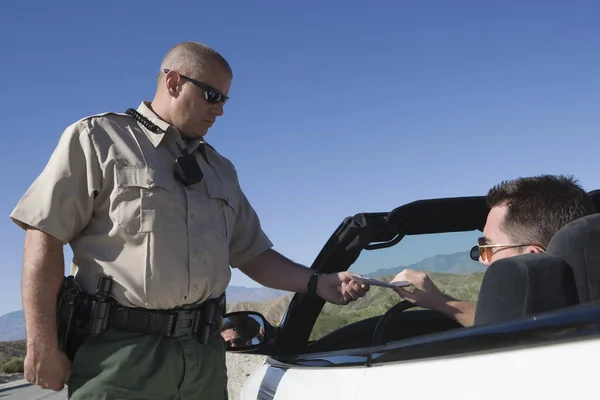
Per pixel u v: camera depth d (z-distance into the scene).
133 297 2.69
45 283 2.65
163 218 2.77
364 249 2.95
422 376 1.62
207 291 2.86
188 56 2.97
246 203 3.37
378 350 2.01
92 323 2.67
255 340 3.03
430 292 2.62
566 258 1.64
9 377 30.88
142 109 3.02
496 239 2.33
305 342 3.07
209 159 3.13
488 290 1.64
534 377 1.22
